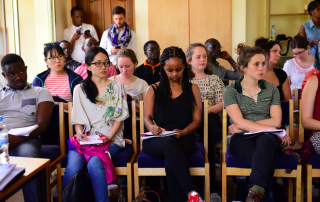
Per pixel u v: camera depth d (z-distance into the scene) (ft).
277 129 6.17
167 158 5.89
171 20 15.30
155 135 6.27
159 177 7.68
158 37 15.46
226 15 15.01
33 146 6.58
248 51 6.70
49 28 13.92
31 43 11.98
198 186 7.56
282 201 7.09
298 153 6.28
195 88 7.06
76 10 15.51
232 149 6.51
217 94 8.53
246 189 7.32
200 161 6.26
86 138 6.64
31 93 7.27
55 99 8.99
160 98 6.91
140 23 15.78
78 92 7.16
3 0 9.87
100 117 7.07
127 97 8.07
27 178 4.31
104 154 6.36
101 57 6.97
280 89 8.68
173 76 6.72
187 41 15.33
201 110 7.00
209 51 11.78
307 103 6.77
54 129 7.86
